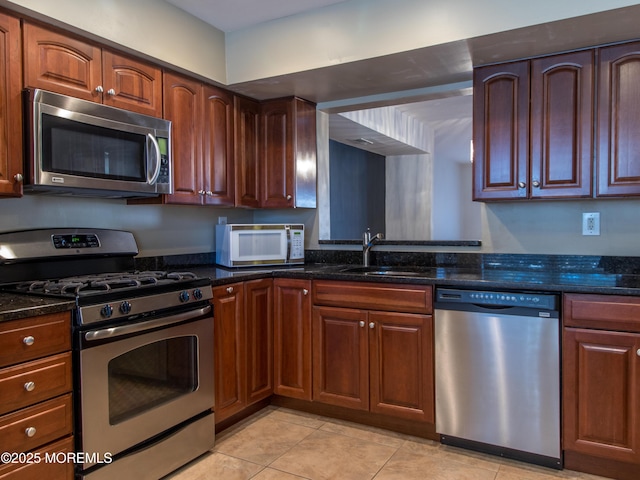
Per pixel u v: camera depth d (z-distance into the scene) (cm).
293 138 304
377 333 243
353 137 502
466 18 210
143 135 228
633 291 186
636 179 211
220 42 272
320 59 248
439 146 726
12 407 151
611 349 191
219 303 239
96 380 176
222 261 299
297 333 268
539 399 206
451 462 216
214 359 236
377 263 304
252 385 263
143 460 194
